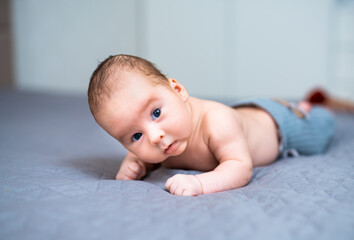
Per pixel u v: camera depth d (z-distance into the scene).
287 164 1.12
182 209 0.70
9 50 5.62
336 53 4.30
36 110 2.71
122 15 4.21
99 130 1.92
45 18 4.99
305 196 0.76
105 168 1.17
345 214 0.66
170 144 0.94
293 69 4.33
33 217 0.64
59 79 4.98
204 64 4.27
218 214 0.67
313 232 0.59
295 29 4.27
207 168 1.10
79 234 0.59
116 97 0.93
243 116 1.21
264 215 0.66
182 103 0.98
